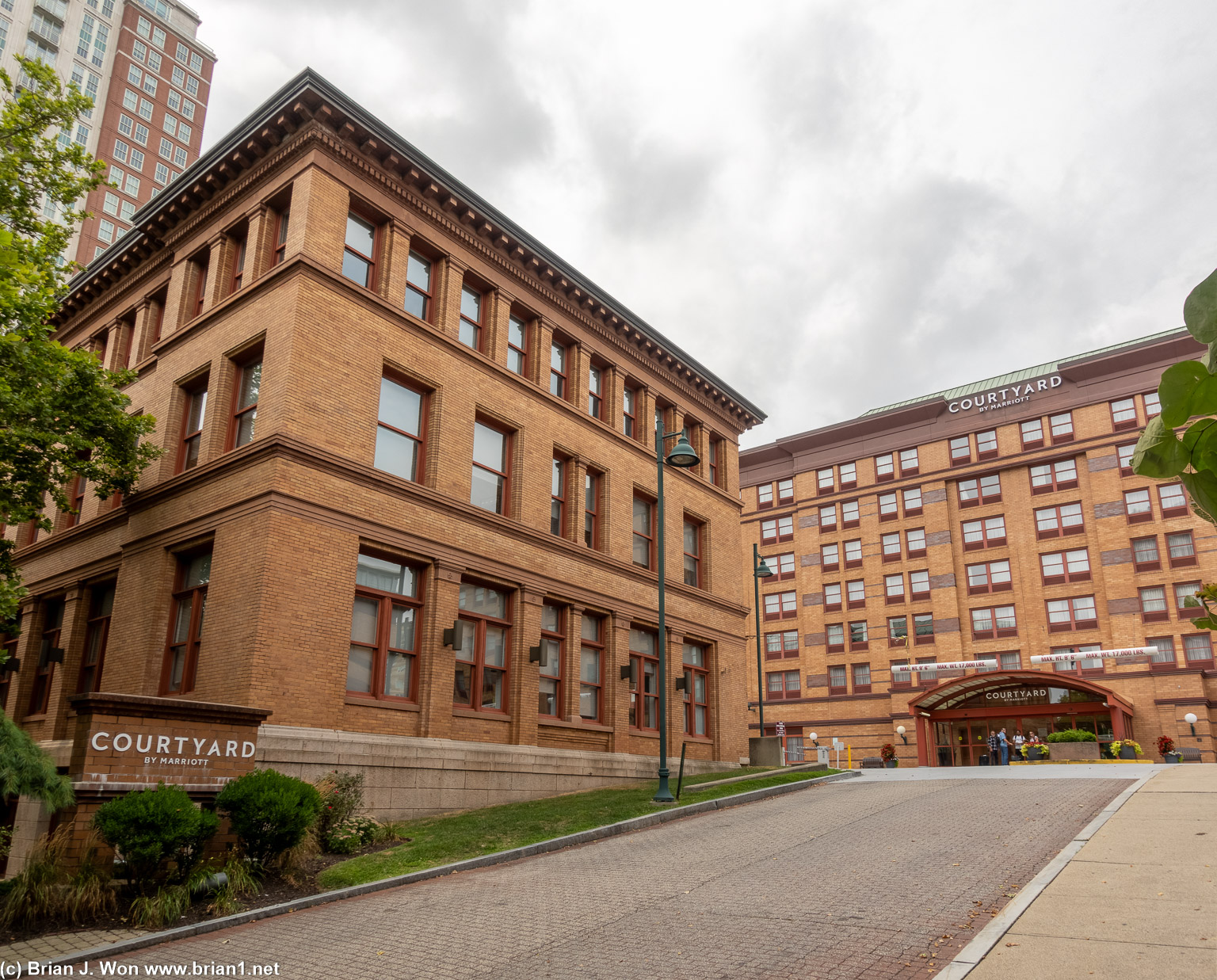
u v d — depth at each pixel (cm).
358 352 2022
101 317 2705
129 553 2125
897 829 1427
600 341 2816
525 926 990
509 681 2259
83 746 1216
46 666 2381
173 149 8719
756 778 2316
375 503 1972
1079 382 5331
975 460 5634
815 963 787
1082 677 4922
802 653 6072
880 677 5669
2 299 1557
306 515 1831
